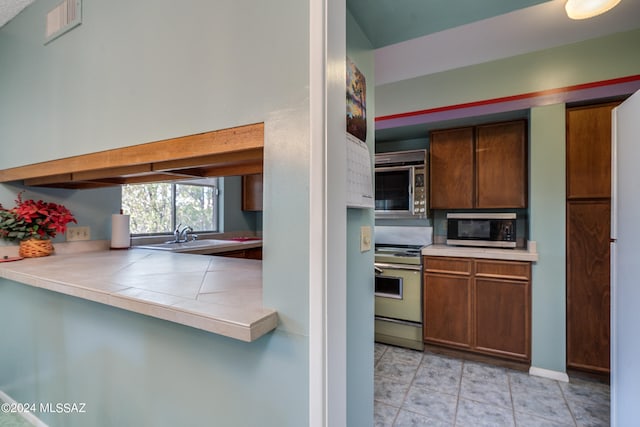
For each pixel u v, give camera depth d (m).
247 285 1.07
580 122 2.18
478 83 2.44
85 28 1.31
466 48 2.20
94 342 1.30
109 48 1.22
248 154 1.11
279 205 0.81
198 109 0.96
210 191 3.76
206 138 0.94
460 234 2.82
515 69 2.32
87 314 1.33
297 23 0.78
